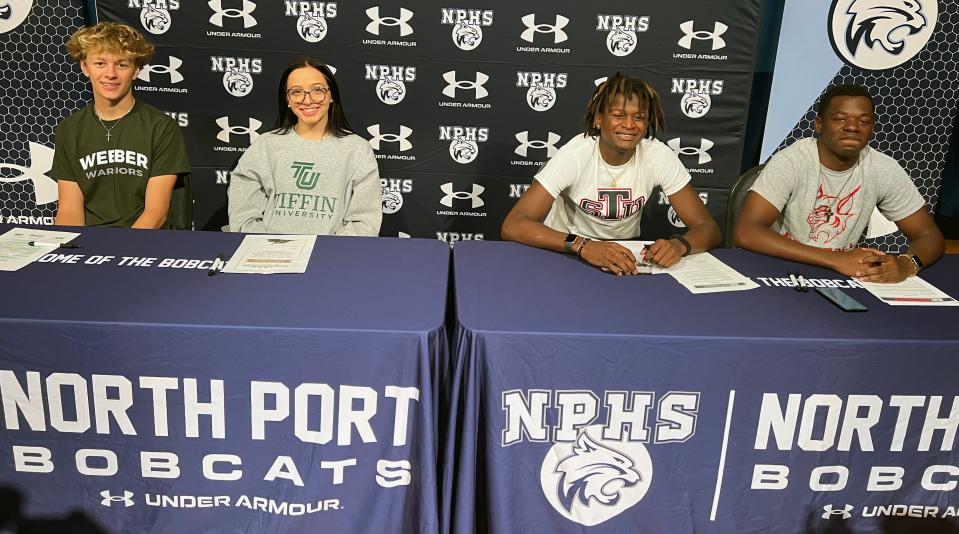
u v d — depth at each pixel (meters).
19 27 2.93
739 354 1.47
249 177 2.47
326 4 2.90
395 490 1.56
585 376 1.49
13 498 1.56
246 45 2.94
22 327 1.42
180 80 2.96
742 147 3.07
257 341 1.44
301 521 1.59
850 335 1.48
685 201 2.23
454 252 1.98
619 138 2.10
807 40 2.98
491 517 1.58
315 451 1.53
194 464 1.54
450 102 3.03
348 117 3.04
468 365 1.49
